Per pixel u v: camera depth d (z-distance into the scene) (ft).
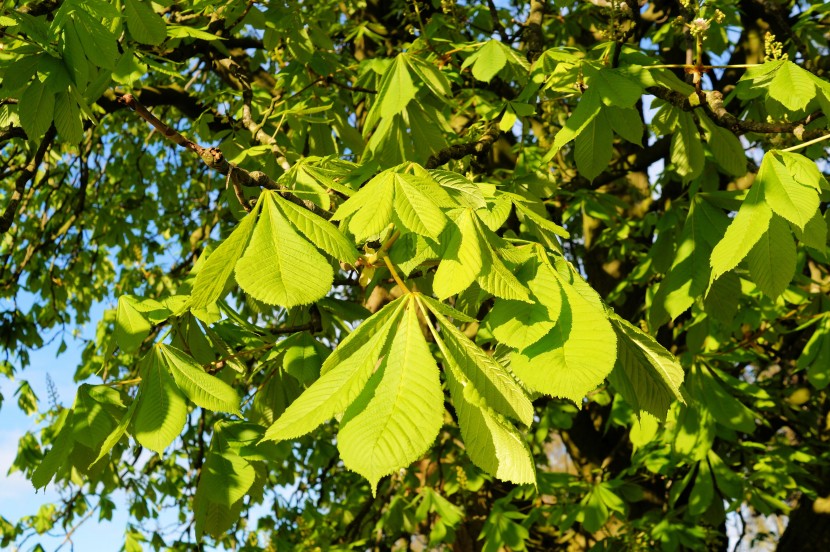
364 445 3.37
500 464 3.74
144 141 24.86
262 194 4.41
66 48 6.34
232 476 6.73
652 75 8.30
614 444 19.04
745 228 5.22
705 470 13.39
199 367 5.82
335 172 6.93
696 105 7.90
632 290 17.74
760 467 14.60
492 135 9.62
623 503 14.15
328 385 3.68
